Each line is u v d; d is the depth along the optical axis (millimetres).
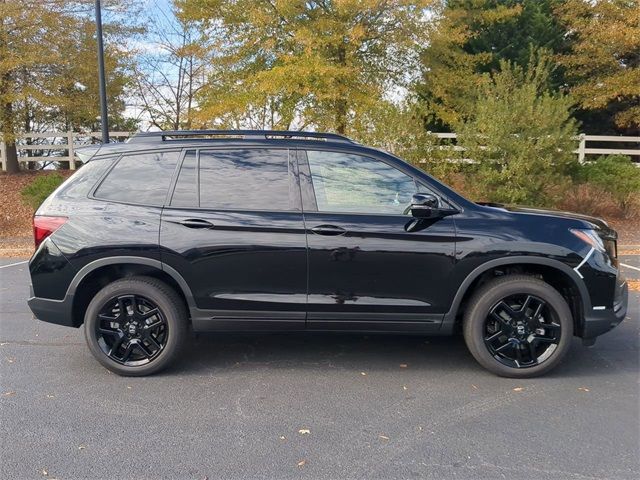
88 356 5094
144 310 4590
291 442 3492
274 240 4379
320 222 4387
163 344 4574
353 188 4512
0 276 9305
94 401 4109
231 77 14875
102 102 11734
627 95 17797
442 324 4496
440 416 3840
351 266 4391
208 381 4484
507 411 3914
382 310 4449
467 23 16312
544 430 3631
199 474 3141
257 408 3979
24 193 14406
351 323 4496
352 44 13195
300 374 4625
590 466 3207
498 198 11383
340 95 13070
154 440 3525
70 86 16141
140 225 4441
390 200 4492
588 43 17375
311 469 3182
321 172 4535
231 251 4395
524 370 4473
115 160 4648
